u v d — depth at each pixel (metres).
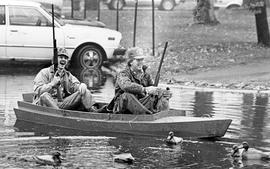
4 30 60.94
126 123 32.66
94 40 62.75
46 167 25.95
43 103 35.50
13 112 38.69
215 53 67.62
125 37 79.62
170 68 60.06
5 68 64.25
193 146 30.30
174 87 51.97
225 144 30.86
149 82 35.16
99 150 29.12
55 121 34.41
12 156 27.58
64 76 36.31
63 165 26.36
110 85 53.12
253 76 55.50
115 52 63.69
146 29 88.56
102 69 64.19
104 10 116.69
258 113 39.28
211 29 89.06
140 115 32.81
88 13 108.69
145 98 33.88
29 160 26.89
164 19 102.62
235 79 54.34
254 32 86.31
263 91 49.22
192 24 94.19
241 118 37.47
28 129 33.59
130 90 33.62
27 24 61.44
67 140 31.05
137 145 30.25
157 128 32.16
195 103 43.19
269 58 65.06
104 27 69.25
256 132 33.56
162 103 34.12
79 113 33.84
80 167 26.09
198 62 63.06
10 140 30.86
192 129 31.95
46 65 66.25
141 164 26.72
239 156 28.19
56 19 62.28
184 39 78.50
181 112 34.03
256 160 27.95
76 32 62.22
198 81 53.88
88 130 33.34
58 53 36.25
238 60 64.06
